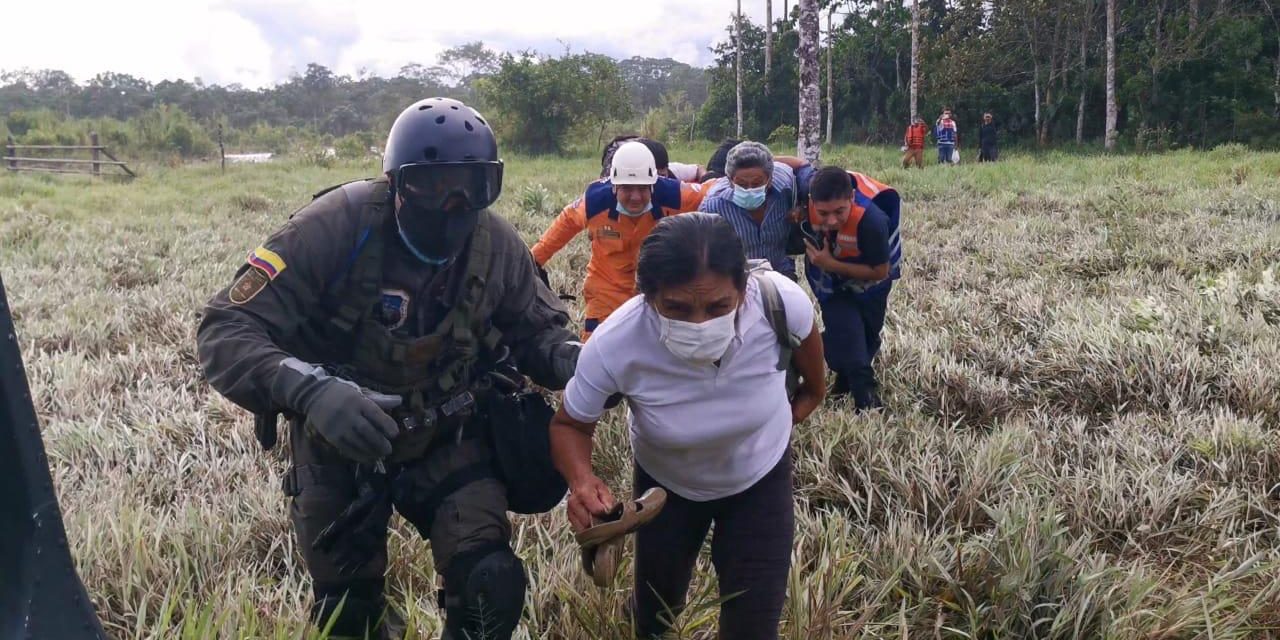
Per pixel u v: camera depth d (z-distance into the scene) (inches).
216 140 1998.0
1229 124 1261.1
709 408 99.7
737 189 191.0
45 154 1449.3
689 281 89.6
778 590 106.0
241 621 113.5
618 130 1983.3
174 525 149.3
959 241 442.0
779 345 101.2
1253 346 235.8
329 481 104.2
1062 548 141.2
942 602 135.9
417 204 92.7
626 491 169.6
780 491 108.0
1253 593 144.8
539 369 106.7
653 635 120.0
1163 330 251.6
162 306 314.8
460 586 99.4
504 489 107.0
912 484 168.2
